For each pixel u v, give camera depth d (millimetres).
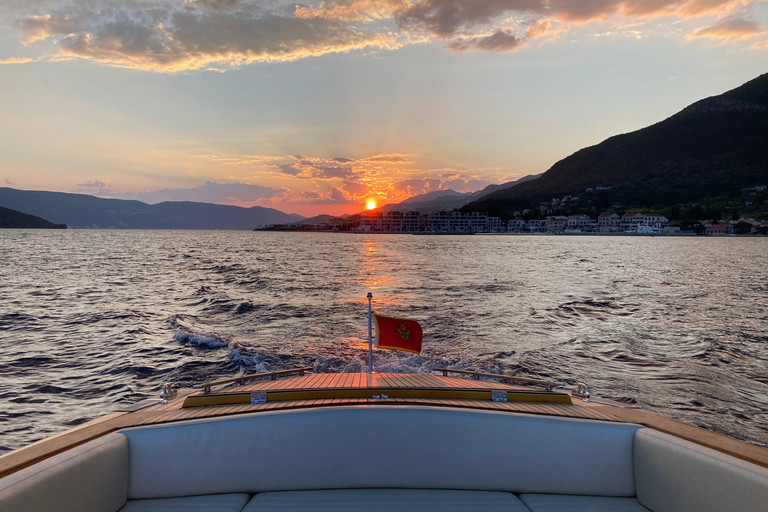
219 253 65625
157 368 9930
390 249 86438
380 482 2793
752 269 40312
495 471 2803
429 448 2812
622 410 3229
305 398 3234
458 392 3352
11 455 2326
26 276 31109
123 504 2615
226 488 2734
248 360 10297
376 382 4148
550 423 2844
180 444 2730
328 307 17781
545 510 2590
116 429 2768
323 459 2785
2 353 11195
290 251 74812
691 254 69375
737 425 6664
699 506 2279
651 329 13547
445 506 2605
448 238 185875
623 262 50312
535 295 21344
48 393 8406
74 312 17094
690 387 8297
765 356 10477
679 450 2426
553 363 9859
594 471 2764
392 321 3861
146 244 94812
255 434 2777
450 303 18594
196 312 17031
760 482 2012
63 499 2145
